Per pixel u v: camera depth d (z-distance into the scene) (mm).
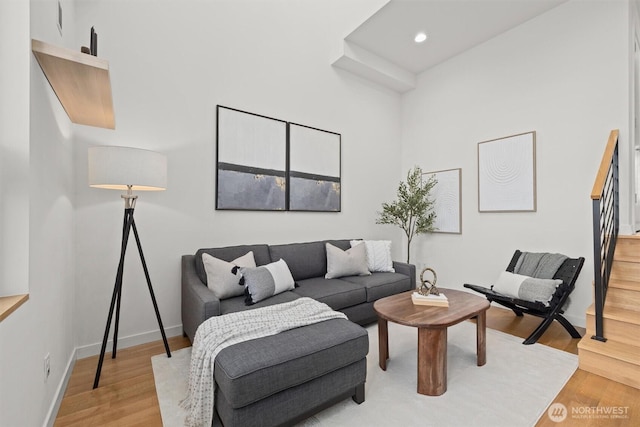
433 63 4379
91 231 2373
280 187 3479
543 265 2953
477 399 1790
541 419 1611
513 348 2461
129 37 2553
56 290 1753
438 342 1831
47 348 1558
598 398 1786
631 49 2779
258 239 3311
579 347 2113
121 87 2514
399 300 2379
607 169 2232
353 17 3643
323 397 1609
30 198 1311
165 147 2721
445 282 4246
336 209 4035
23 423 1225
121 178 1959
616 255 2605
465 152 4039
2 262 1239
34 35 1368
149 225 2637
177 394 1837
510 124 3576
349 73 4203
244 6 3227
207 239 2953
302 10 3707
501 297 2773
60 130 1873
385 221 4512
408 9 3268
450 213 4188
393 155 4777
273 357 1459
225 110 3061
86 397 1812
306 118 3742
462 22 3473
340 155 4082
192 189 2863
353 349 1705
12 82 1278
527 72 3430
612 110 2832
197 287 2303
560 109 3164
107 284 2434
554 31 3217
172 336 2729
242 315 1925
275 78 3455
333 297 2664
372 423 1593
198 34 2918
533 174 3348
